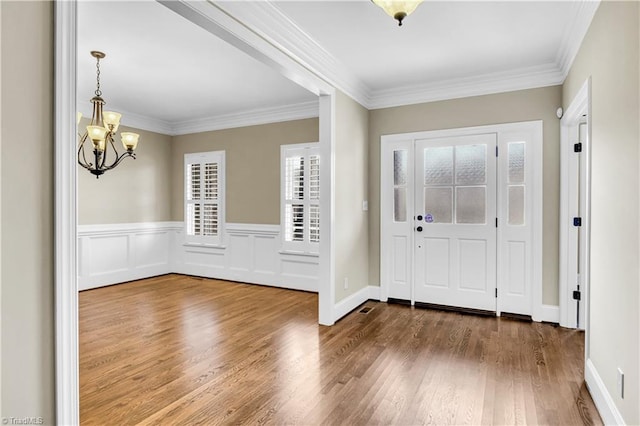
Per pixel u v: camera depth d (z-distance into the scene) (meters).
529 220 3.78
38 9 1.30
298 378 2.49
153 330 3.47
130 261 5.76
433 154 4.22
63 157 1.36
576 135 3.49
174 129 6.27
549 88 3.65
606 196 2.07
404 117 4.35
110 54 3.40
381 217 4.50
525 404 2.16
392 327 3.55
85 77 3.99
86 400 2.21
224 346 3.07
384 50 3.26
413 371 2.59
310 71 3.23
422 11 2.62
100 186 5.36
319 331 3.44
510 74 3.74
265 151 5.47
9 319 1.24
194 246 6.16
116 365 2.70
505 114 3.84
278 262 5.38
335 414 2.06
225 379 2.48
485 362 2.74
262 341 3.19
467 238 4.07
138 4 2.56
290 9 2.58
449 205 4.16
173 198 6.36
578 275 3.50
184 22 2.82
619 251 1.85
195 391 2.32
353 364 2.71
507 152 3.86
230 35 2.36
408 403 2.18
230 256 5.83
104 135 3.44
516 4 2.52
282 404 2.17
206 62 3.59
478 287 4.03
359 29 2.88
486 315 3.92
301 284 5.19
